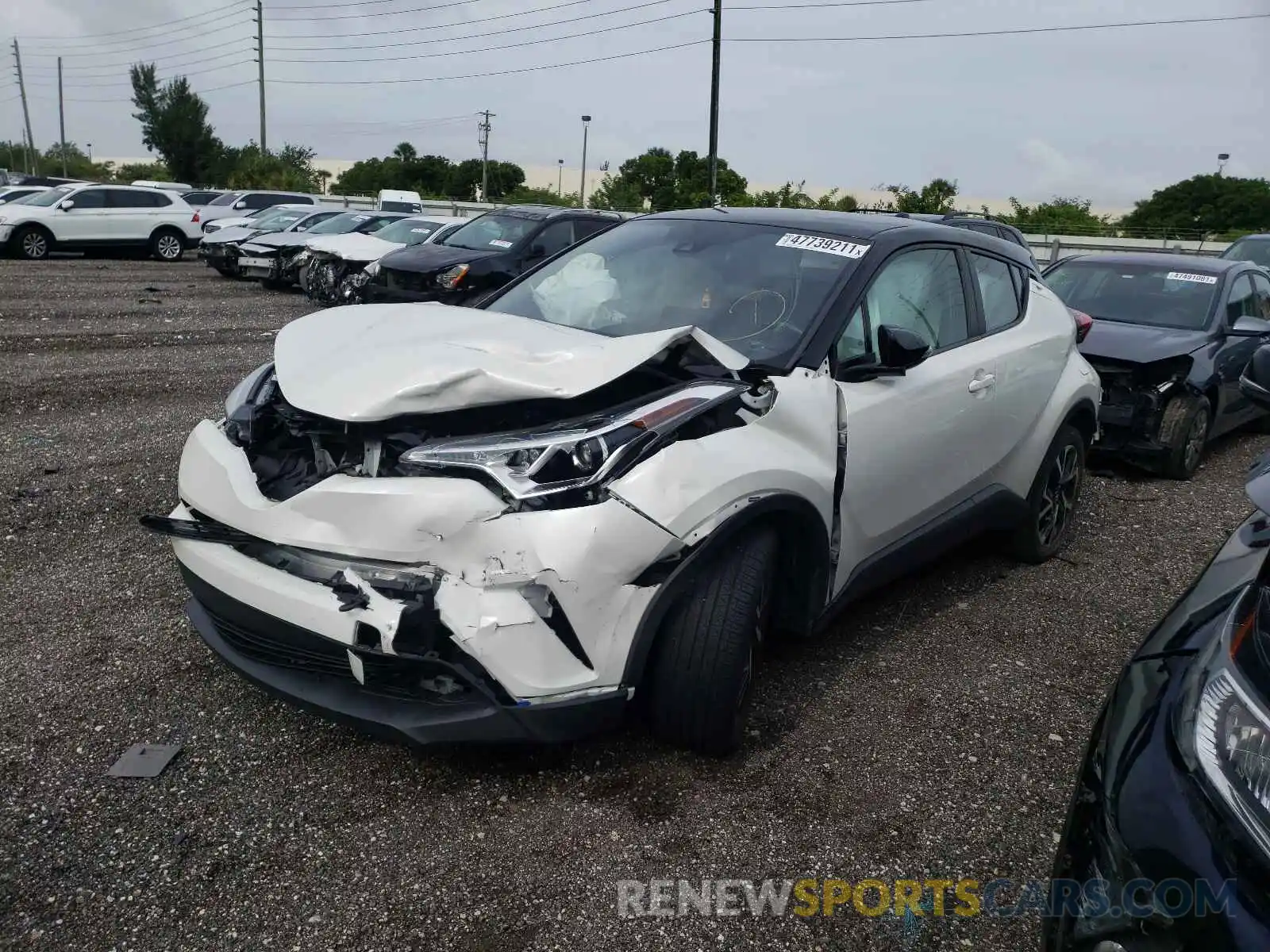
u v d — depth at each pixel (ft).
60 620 12.65
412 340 10.36
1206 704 5.90
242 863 8.41
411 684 8.87
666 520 8.82
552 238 38.88
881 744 10.69
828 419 10.76
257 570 9.16
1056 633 13.84
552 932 7.82
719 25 98.43
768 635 11.78
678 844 8.88
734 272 12.53
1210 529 18.89
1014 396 14.42
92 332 35.45
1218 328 23.71
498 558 8.40
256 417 10.23
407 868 8.43
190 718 10.53
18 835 8.59
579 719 8.79
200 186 206.18
